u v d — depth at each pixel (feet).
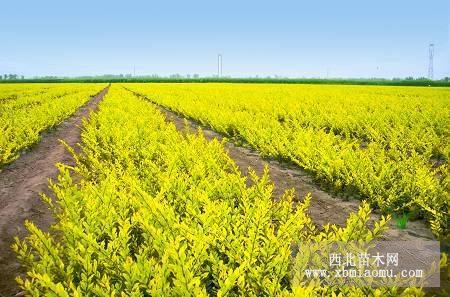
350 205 21.65
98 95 130.21
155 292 8.30
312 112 58.44
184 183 15.58
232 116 44.86
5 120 44.91
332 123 46.83
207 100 80.23
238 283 9.01
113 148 26.30
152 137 28.19
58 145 39.17
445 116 46.85
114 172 18.16
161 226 12.03
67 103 69.92
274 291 8.99
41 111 51.70
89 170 23.22
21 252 11.03
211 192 15.89
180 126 54.03
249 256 9.61
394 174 23.12
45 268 9.84
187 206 13.23
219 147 24.23
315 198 22.85
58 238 15.01
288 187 24.99
